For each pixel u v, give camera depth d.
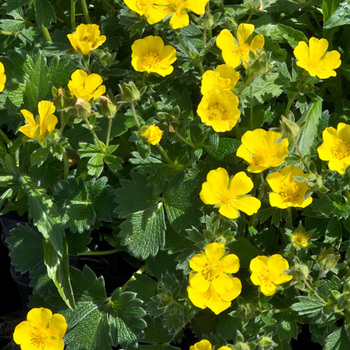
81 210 0.46
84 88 0.44
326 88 0.52
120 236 0.45
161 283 0.45
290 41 0.50
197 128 0.46
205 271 0.42
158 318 0.47
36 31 0.50
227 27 0.46
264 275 0.42
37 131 0.42
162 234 0.45
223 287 0.42
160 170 0.46
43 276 0.47
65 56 0.47
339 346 0.44
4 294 0.60
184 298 0.45
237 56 0.44
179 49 0.47
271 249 0.47
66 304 0.46
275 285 0.43
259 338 0.44
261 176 0.44
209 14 0.45
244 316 0.44
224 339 0.45
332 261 0.43
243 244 0.46
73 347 0.46
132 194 0.46
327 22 0.48
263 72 0.43
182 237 0.46
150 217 0.45
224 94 0.42
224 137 0.47
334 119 0.49
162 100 0.47
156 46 0.45
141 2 0.44
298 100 0.47
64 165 0.46
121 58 0.51
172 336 0.47
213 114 0.43
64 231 0.46
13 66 0.47
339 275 0.46
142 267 0.48
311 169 0.43
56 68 0.47
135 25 0.46
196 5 0.43
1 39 0.51
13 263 0.47
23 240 0.47
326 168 0.47
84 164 0.47
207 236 0.43
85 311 0.46
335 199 0.45
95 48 0.45
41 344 0.43
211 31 0.48
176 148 0.46
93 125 0.44
